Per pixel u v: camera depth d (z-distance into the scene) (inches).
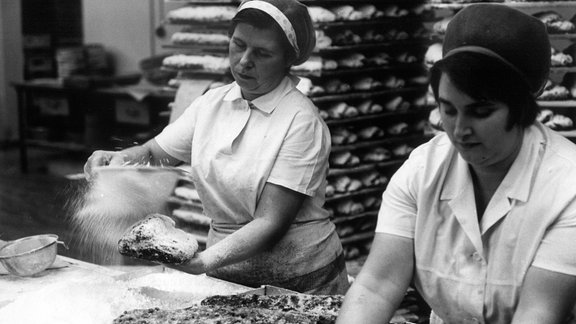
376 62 161.5
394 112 166.6
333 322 72.1
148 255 81.0
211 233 102.3
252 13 88.5
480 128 56.4
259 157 93.0
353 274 154.7
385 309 65.3
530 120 59.4
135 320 72.7
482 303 65.0
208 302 79.0
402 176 67.1
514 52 54.8
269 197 92.6
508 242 62.3
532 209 60.7
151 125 300.2
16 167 334.3
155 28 331.3
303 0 155.4
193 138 99.7
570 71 139.3
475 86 54.3
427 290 68.2
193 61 175.5
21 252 97.1
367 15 156.9
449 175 64.3
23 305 79.1
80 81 317.4
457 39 56.5
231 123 96.3
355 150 166.1
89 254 106.1
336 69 155.3
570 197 59.0
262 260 96.6
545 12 143.6
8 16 371.2
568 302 59.4
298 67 153.3
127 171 97.9
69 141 342.6
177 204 172.6
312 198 96.8
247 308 76.7
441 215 65.1
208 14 177.5
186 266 84.1
